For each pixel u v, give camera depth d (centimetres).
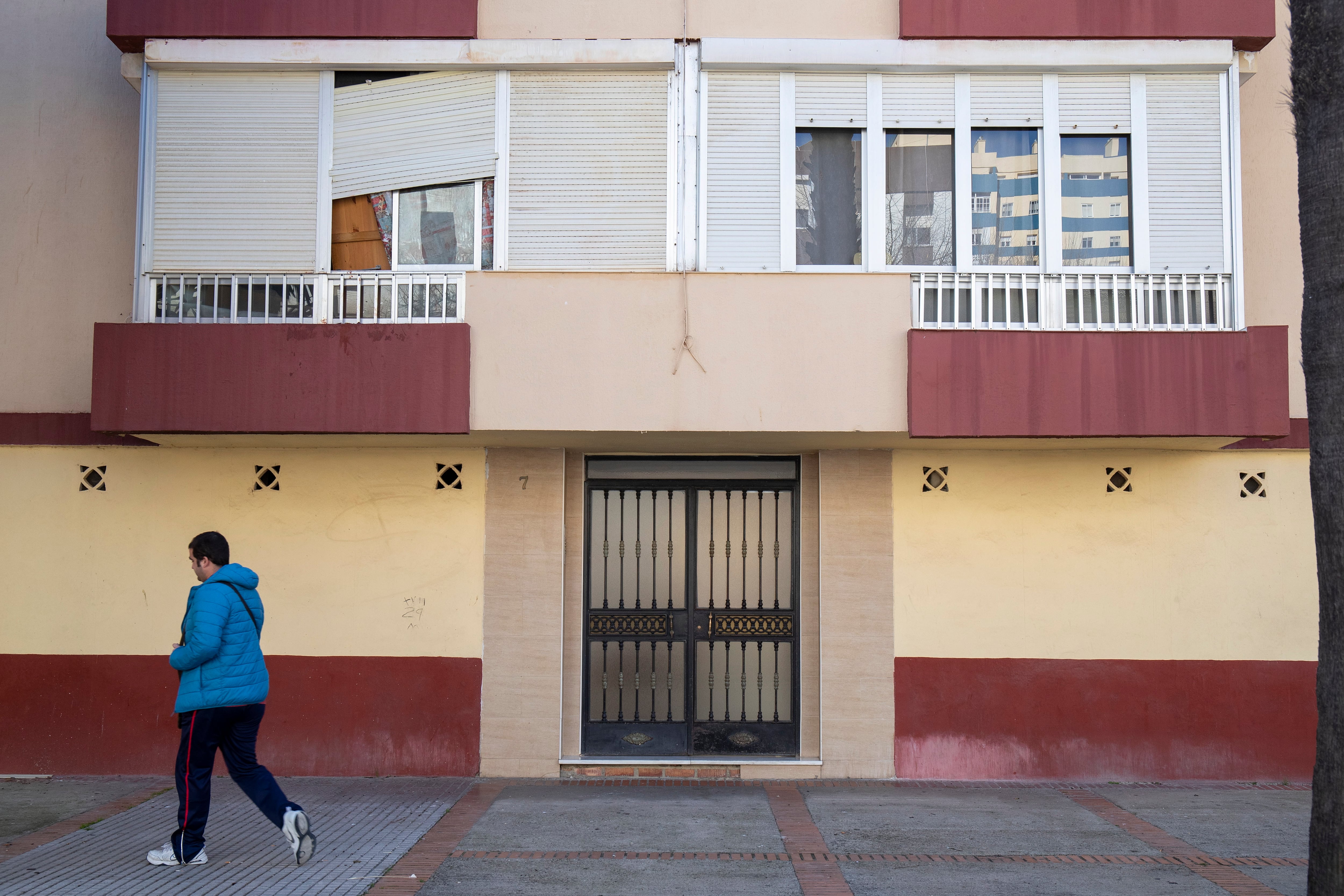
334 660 831
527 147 772
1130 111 771
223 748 586
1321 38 499
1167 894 560
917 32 764
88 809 720
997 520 838
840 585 836
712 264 764
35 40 870
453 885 562
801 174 781
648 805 740
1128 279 758
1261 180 852
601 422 746
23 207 859
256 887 554
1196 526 834
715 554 872
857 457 844
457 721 828
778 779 828
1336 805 469
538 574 836
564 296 753
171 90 779
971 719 827
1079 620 830
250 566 836
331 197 779
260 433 754
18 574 834
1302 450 831
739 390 747
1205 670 825
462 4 771
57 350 848
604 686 863
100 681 827
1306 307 502
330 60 768
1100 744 822
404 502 842
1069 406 732
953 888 568
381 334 745
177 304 770
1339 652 474
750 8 776
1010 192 779
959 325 759
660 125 771
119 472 841
